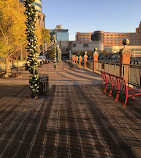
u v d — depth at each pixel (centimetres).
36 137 314
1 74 1337
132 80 720
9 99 601
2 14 1214
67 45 14200
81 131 336
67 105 518
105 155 254
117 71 902
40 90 644
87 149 271
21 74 1474
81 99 584
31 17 604
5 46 1248
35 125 370
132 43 15712
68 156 254
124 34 15638
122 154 255
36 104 534
